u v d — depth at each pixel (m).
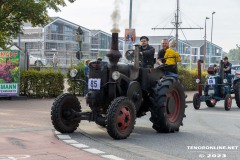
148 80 10.92
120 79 10.09
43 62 45.75
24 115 13.66
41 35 53.72
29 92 20.83
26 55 24.88
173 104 11.33
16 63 19.52
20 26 24.30
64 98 10.27
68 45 56.31
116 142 9.42
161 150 8.79
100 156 7.94
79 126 11.59
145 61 11.28
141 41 11.41
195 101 18.44
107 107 10.32
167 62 11.79
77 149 8.52
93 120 10.11
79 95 22.58
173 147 9.13
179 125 11.41
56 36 55.06
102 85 10.05
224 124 13.27
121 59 11.17
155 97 10.88
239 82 19.86
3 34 24.61
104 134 10.43
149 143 9.54
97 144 9.09
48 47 54.06
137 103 10.45
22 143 8.98
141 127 12.15
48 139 9.51
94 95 10.02
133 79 10.47
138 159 7.77
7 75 19.47
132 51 11.12
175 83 11.28
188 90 31.86
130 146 8.99
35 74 20.77
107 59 10.62
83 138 9.73
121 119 9.65
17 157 7.74
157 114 10.84
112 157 7.87
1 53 19.44
